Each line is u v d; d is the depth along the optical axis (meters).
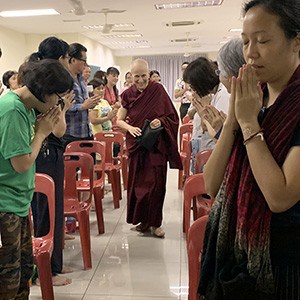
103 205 4.27
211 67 2.22
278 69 0.83
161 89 3.26
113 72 6.05
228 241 0.89
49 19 7.66
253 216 0.84
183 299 2.35
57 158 2.36
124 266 2.79
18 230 1.70
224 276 0.89
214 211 0.95
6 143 1.57
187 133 4.59
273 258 0.85
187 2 6.45
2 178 1.62
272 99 0.91
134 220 3.38
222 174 0.95
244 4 0.87
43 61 1.70
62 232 2.52
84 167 2.89
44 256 2.07
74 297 2.38
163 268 2.75
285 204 0.79
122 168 4.77
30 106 1.68
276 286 0.85
